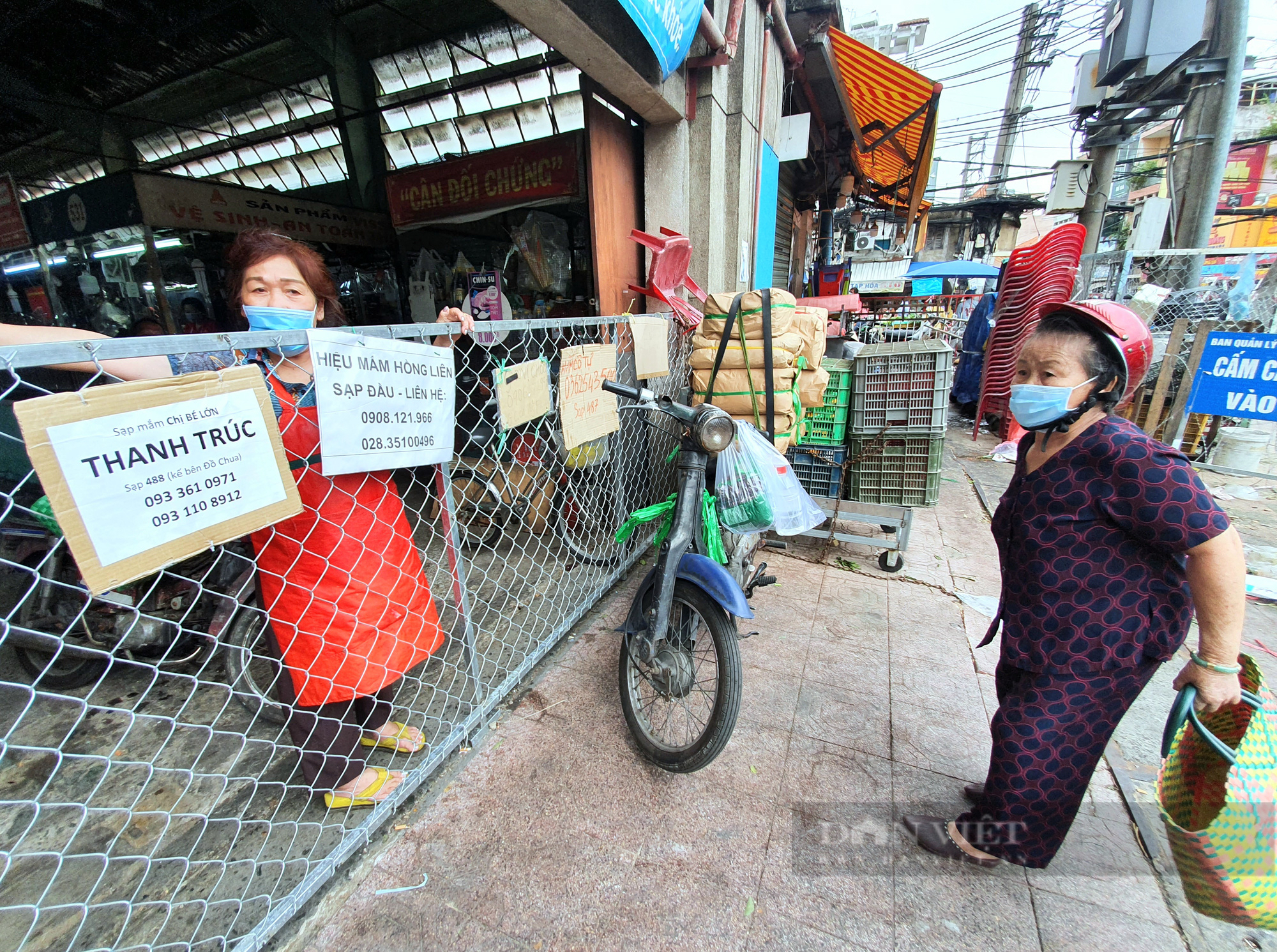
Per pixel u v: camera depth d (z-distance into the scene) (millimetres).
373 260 5758
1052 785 1476
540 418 3057
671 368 3686
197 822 1815
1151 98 6555
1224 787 1253
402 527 1751
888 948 1461
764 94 4941
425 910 1560
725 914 1546
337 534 1556
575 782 1968
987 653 2701
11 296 5688
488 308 4293
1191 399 4332
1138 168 19344
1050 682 1437
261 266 1497
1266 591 3266
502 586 3338
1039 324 1399
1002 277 4902
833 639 2811
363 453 1482
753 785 1950
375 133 5402
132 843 1741
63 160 5523
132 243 5254
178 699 2389
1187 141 6074
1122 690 1390
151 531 1041
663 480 4074
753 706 2336
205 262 5469
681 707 2328
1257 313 5367
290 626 1564
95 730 2209
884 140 8125
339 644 1611
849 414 3459
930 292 14766
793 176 8641
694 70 3900
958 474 5648
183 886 1609
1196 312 5719
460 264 4734
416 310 4980
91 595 965
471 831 1788
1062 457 1358
